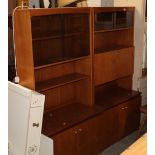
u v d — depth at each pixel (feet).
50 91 9.01
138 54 10.82
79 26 8.67
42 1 8.71
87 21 8.57
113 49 10.13
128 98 10.28
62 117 8.48
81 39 8.82
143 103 11.37
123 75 10.59
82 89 9.55
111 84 11.48
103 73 9.57
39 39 7.56
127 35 10.81
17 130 7.60
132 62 10.91
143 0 10.11
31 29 6.89
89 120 8.59
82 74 9.37
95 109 9.12
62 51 8.69
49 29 7.99
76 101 9.89
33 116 7.09
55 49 8.52
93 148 9.05
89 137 8.74
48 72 8.86
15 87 7.39
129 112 10.50
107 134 9.62
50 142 7.34
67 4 9.36
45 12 7.01
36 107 7.09
